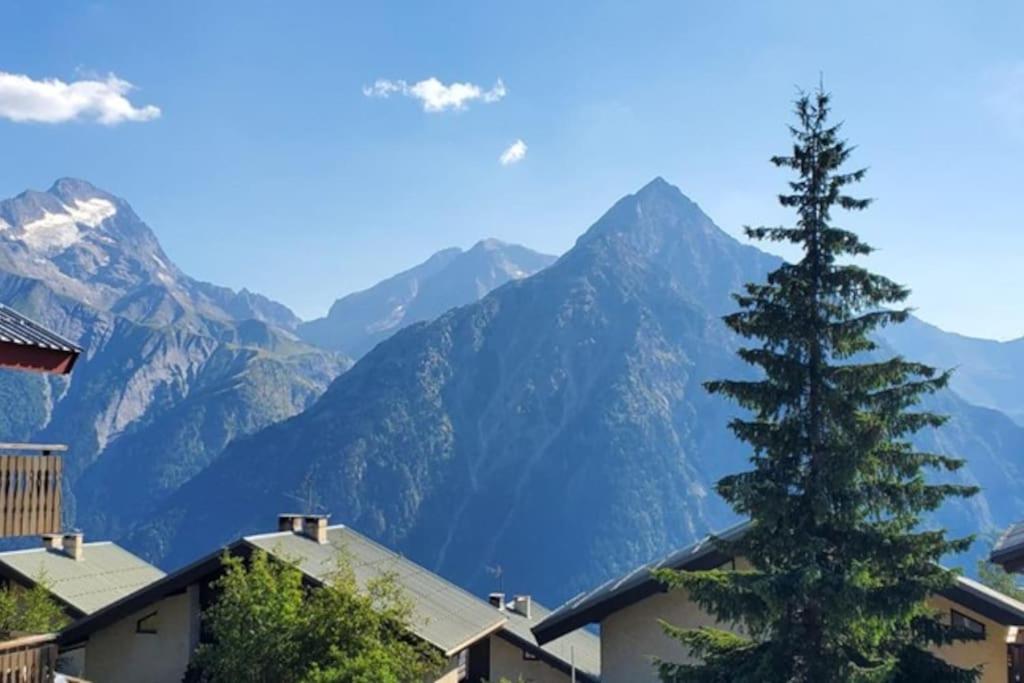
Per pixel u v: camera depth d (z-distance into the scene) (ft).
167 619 85.92
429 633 81.25
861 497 52.34
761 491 52.65
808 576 49.32
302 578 78.43
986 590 66.44
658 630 72.54
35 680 57.36
